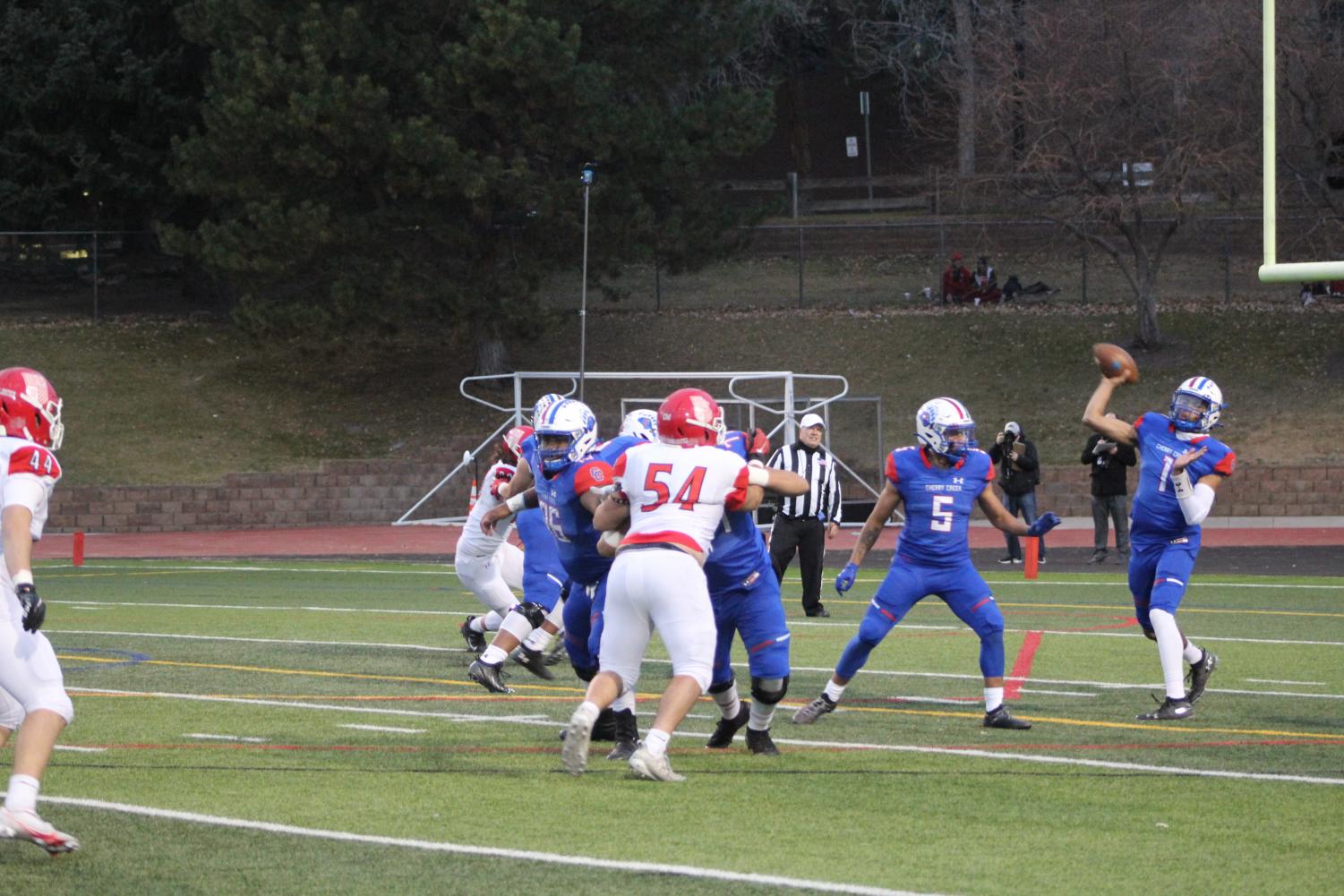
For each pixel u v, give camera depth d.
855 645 18.72
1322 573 42.34
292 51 66.50
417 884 11.54
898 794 14.88
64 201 84.06
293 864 12.14
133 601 36.25
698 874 11.84
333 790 14.95
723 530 16.36
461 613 33.19
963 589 18.70
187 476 64.62
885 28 104.38
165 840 12.93
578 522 17.44
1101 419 20.33
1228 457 19.62
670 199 72.94
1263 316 74.00
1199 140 68.06
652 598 14.81
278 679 22.97
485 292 69.06
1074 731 18.56
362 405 71.69
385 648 27.03
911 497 18.75
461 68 64.44
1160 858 12.45
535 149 69.00
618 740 16.77
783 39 111.75
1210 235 86.44
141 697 21.11
